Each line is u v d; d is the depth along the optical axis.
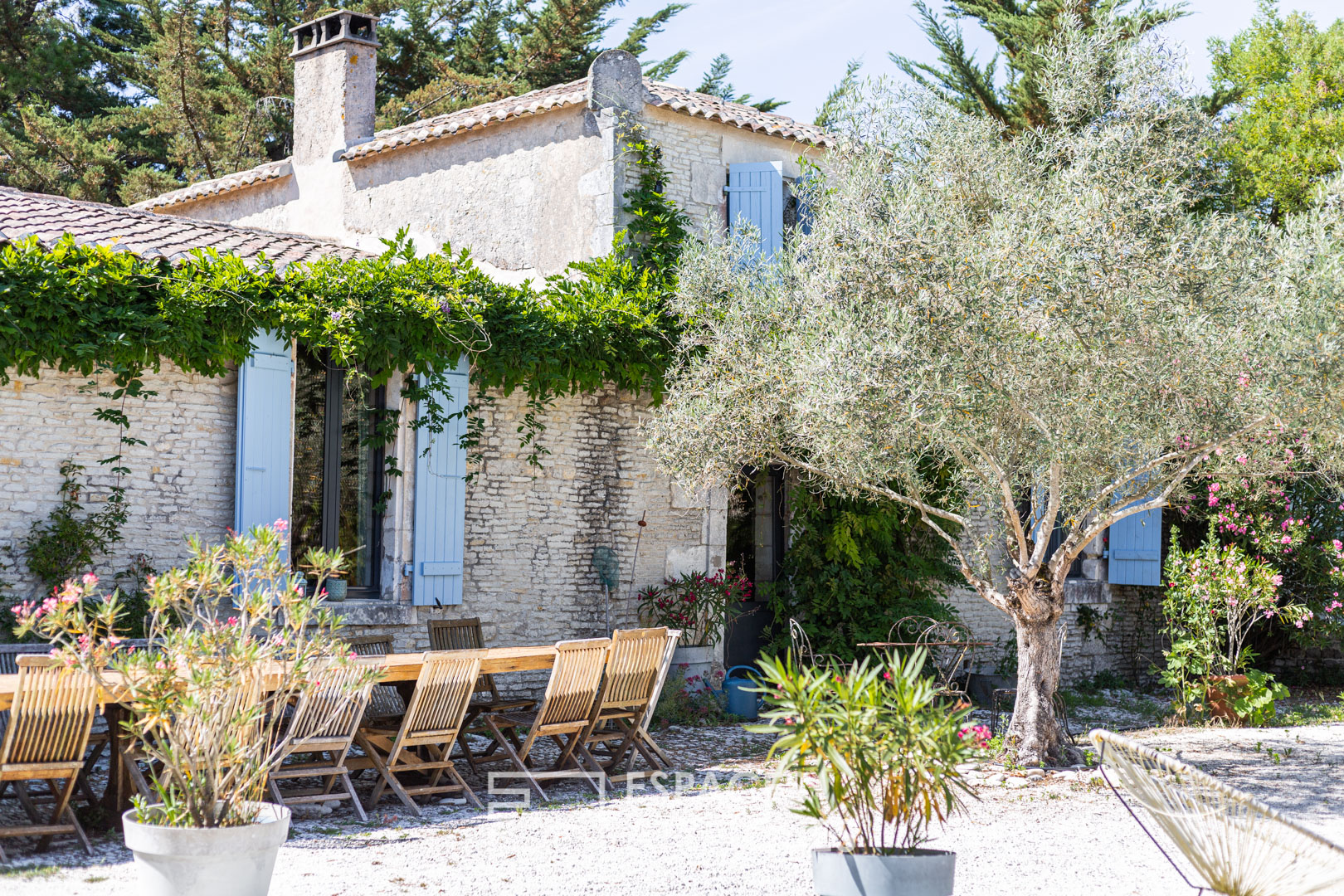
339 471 9.28
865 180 7.58
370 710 7.41
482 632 9.45
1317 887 4.16
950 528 11.98
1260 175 18.45
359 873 5.09
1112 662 13.85
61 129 20.19
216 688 4.44
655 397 10.15
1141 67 7.38
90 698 5.21
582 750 7.85
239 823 4.38
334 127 12.82
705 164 10.97
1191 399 6.71
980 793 7.15
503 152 11.19
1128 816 6.56
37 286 7.26
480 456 9.68
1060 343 6.76
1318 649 14.02
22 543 7.55
